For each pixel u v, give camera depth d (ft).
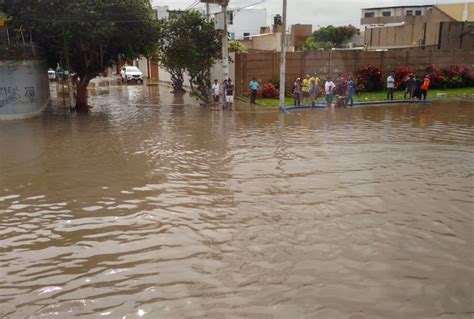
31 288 17.01
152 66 157.79
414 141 44.09
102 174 32.55
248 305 15.42
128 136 48.11
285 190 28.40
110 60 79.77
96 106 79.61
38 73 70.33
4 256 19.72
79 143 44.34
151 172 32.99
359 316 14.73
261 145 42.55
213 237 21.30
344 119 59.88
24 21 64.39
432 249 19.75
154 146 42.42
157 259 19.13
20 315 15.20
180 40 79.46
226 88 70.59
